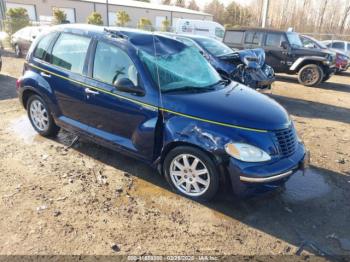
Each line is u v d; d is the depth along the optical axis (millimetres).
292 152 3602
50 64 4758
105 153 4754
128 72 3920
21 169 4203
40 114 5152
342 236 3268
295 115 7578
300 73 11500
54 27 4949
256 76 7664
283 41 11547
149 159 3877
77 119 4559
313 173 4555
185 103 3566
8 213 3320
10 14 22562
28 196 3625
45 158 4531
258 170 3250
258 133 3350
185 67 4250
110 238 3053
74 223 3225
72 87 4422
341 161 4988
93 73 4227
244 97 3961
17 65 12898
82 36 4426
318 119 7320
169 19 41969
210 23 27062
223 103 3641
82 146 4957
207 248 3006
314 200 3873
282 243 3125
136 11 38438
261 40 11969
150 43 4180
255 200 3777
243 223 3379
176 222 3334
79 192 3756
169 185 3979
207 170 3473
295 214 3578
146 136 3764
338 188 4180
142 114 3770
